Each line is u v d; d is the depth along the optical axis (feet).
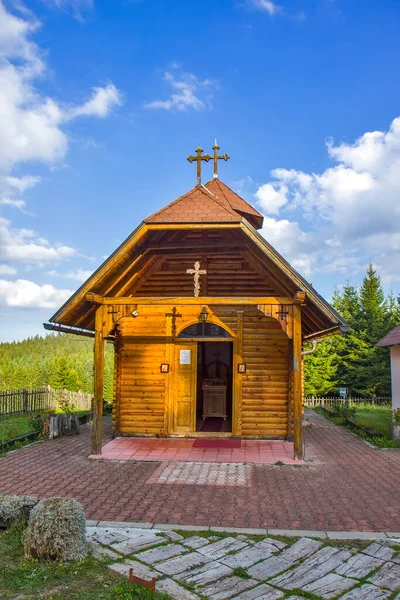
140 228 35.32
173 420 43.19
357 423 51.21
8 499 21.17
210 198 38.01
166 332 43.75
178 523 21.81
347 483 28.96
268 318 42.80
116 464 33.96
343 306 129.49
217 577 16.49
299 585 15.97
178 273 43.96
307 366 122.52
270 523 21.83
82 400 78.13
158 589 15.57
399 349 67.21
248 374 42.57
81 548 17.87
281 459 34.76
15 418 58.90
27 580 16.17
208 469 32.35
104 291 38.45
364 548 19.01
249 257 42.60
